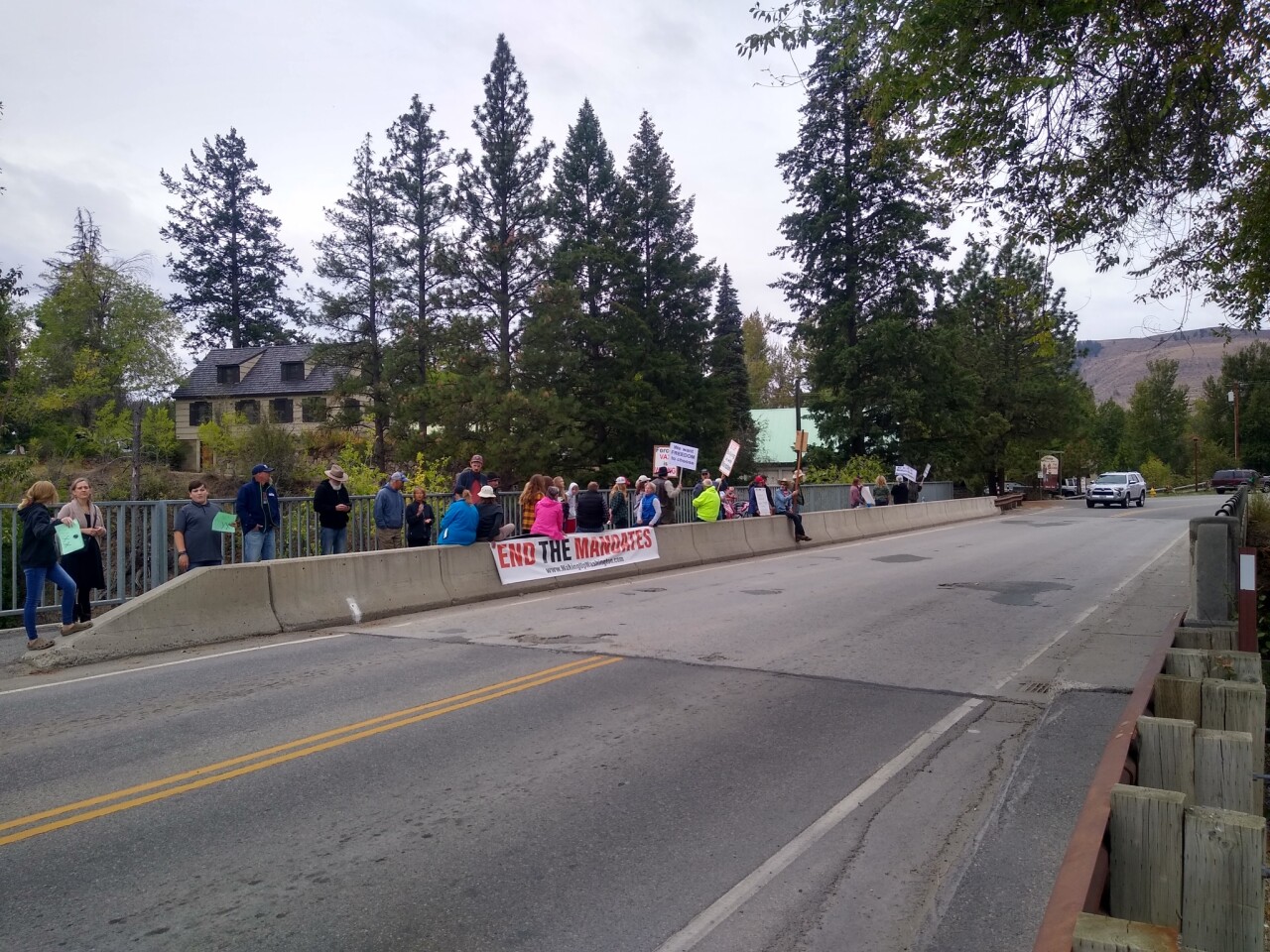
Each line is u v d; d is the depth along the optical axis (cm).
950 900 412
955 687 790
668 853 461
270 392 5341
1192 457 7412
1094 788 381
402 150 3462
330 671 874
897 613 1176
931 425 4009
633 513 2150
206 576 1038
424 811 516
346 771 586
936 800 532
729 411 4238
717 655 923
